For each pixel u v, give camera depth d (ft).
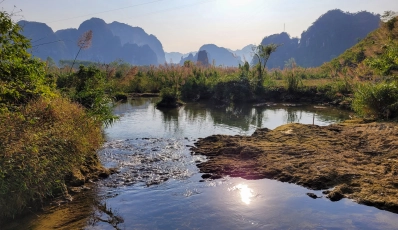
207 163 20.75
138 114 45.32
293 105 58.13
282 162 19.61
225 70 87.04
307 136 25.96
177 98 58.18
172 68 84.23
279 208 14.11
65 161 15.90
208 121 39.86
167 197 15.65
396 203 13.57
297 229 12.28
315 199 14.94
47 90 16.76
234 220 13.10
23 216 13.51
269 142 24.91
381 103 31.78
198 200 15.20
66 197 15.39
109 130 33.04
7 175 13.00
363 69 54.65
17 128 14.12
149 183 17.58
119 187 17.06
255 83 65.57
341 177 16.79
